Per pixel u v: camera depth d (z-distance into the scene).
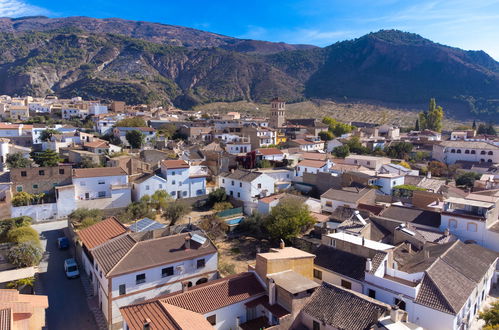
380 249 41.91
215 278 45.03
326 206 71.50
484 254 44.91
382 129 175.00
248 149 126.00
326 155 111.31
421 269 38.53
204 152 107.81
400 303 35.47
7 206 65.19
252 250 58.50
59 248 57.66
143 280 39.81
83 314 40.88
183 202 76.31
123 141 124.62
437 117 177.62
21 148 95.62
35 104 186.12
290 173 93.44
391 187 80.00
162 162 82.88
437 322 33.03
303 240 55.00
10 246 50.59
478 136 148.00
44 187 72.56
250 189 76.81
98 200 72.56
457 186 89.69
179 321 28.73
